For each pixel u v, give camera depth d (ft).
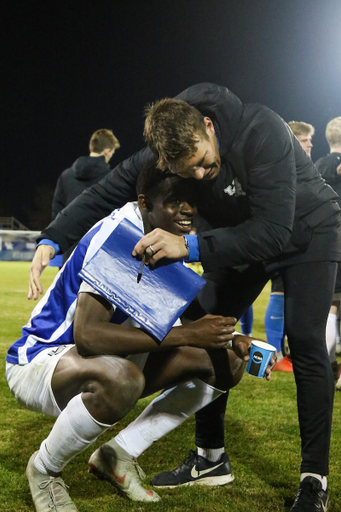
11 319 19.11
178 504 5.92
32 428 8.25
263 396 10.33
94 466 6.14
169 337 5.39
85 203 6.86
